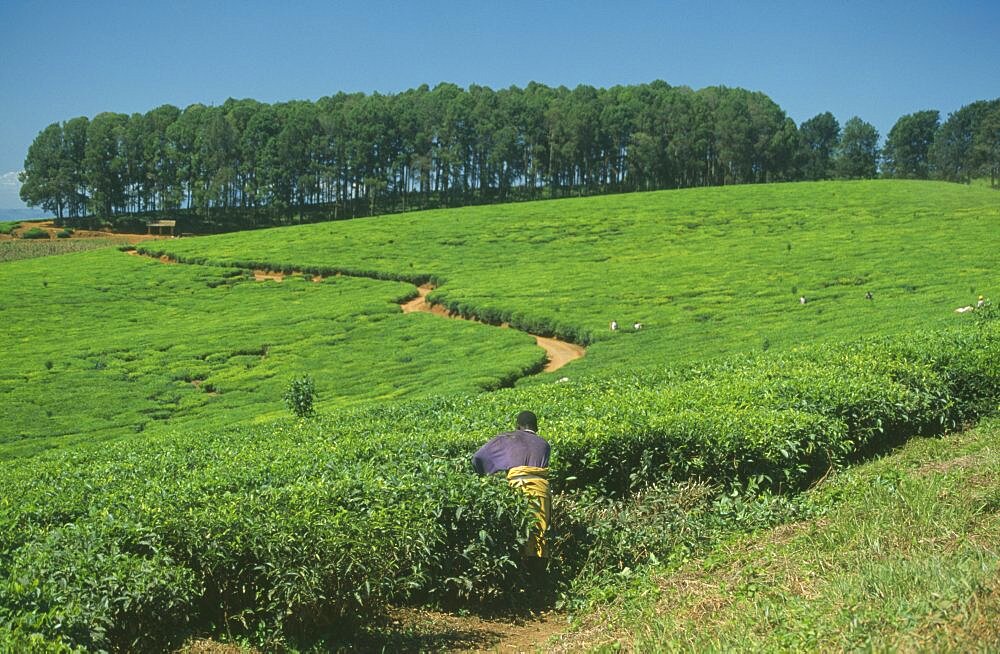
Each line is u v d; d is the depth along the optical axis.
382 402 33.00
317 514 8.30
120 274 75.44
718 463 11.83
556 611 8.95
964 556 6.99
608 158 158.88
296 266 73.94
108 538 8.07
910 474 11.20
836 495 11.06
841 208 86.38
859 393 14.53
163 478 12.98
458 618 8.79
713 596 7.71
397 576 8.74
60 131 144.75
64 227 135.50
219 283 71.38
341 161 146.38
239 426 23.78
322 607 7.90
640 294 53.88
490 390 33.41
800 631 6.22
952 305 39.69
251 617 8.10
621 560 9.80
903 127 178.25
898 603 6.27
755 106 161.12
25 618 6.40
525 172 160.62
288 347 47.94
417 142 150.62
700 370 20.52
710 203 96.00
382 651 7.74
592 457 11.41
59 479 14.22
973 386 16.45
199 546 7.98
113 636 7.20
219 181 137.12
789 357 20.34
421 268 70.94
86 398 39.31
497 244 81.12
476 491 9.09
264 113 149.00
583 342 44.47
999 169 157.75
